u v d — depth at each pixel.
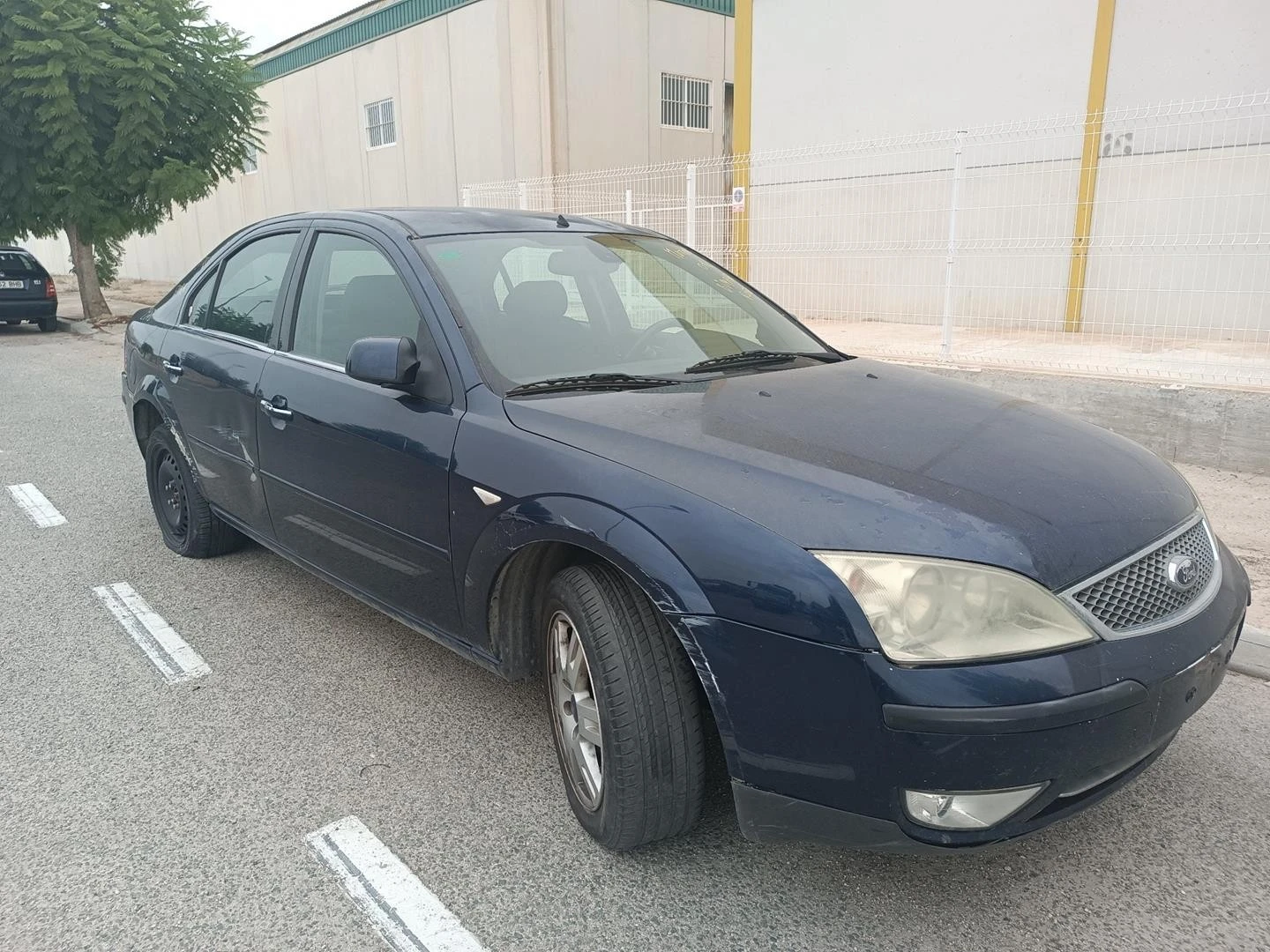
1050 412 3.02
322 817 2.75
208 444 4.23
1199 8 8.91
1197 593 2.36
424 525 2.94
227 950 2.23
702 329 3.48
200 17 17.14
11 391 10.51
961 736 1.95
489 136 17.44
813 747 2.07
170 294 5.03
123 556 4.98
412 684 3.58
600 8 16.66
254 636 3.99
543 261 3.43
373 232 3.44
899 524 2.10
